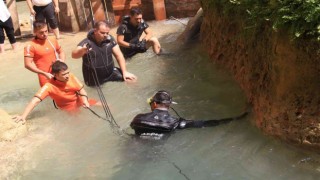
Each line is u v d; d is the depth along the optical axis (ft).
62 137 17.99
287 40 14.29
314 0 13.12
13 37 32.32
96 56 22.58
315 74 13.96
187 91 21.02
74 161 16.11
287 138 14.82
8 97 23.18
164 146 16.10
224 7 21.40
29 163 16.24
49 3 33.37
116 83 23.11
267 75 16.21
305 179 13.58
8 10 33.91
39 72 21.07
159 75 23.80
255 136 15.94
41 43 21.47
